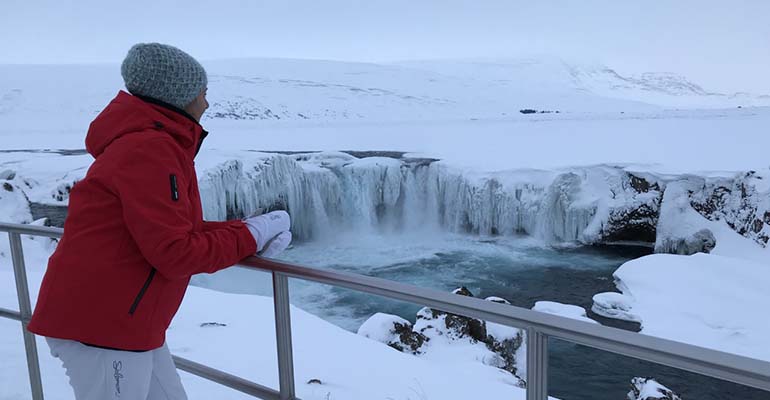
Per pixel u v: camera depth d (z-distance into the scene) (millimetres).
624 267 13406
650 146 25609
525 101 101938
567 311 12016
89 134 1504
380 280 1390
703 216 18578
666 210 18875
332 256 21016
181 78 1468
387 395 3994
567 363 8711
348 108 86812
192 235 1451
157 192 1384
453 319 7832
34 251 12461
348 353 5051
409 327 7609
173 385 1854
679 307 10906
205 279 14039
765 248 16828
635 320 10922
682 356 926
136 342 1514
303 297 14328
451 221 22844
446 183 22906
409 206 23625
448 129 39688
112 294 1462
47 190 16031
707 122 37875
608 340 1013
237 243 1526
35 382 2695
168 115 1491
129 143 1391
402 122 52406
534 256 19656
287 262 1584
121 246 1451
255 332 5344
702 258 12953
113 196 1428
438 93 105312
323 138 34406
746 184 18000
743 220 17719
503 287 16953
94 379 1543
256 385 1837
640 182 19922
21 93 78250
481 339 7770
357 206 23234
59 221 15188
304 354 5016
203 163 18828
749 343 9188
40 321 1517
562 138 30703
